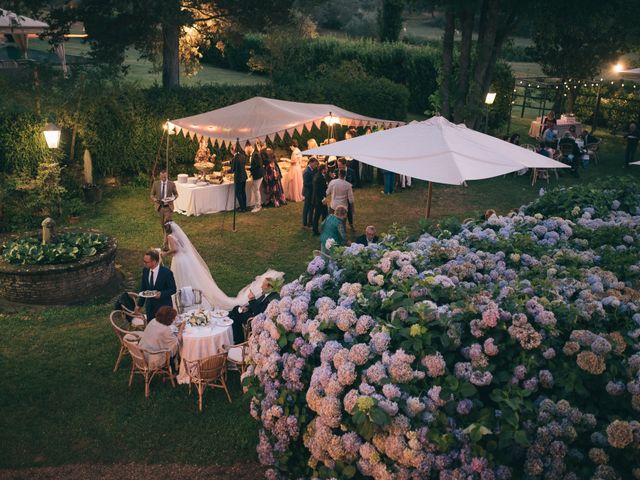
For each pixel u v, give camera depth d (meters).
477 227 6.92
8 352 8.41
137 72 34.06
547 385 4.46
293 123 13.93
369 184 17.52
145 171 16.86
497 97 22.61
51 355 8.36
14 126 13.91
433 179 7.31
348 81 20.27
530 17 19.55
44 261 10.04
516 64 41.44
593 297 5.12
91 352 8.45
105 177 16.33
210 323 7.92
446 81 20.19
